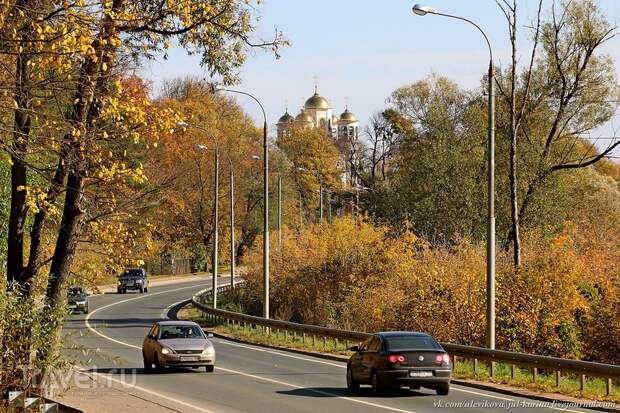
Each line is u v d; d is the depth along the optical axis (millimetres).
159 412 32344
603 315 64812
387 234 92000
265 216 77875
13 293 25875
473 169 97500
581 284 66188
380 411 33406
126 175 27766
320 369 50531
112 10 24281
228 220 168000
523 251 72938
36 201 28141
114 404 34250
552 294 63969
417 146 114250
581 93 85562
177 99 167500
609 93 86062
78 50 22984
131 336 74000
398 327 71188
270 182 174375
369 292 80688
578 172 92875
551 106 87375
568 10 81938
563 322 63406
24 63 23344
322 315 87500
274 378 45406
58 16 23344
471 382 43938
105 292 144500
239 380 44219
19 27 22641
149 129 27703
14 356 25328
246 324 82562
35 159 30547
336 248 89750
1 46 23062
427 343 39094
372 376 38500
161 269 182250
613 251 75250
